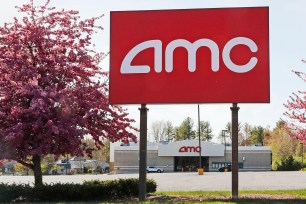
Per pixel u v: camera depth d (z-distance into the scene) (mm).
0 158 15086
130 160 74062
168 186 27781
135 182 17156
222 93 14547
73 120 14805
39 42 15906
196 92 14656
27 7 16406
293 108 17406
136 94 14836
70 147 15078
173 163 75312
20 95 15398
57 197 15445
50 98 14820
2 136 14500
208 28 14789
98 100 15820
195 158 75688
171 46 14867
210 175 47875
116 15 15102
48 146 14625
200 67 14711
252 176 42656
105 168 84750
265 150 75562
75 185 16109
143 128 14812
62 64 15797
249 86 14453
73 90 15391
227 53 14625
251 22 14625
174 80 14766
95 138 16359
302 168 72750
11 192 15273
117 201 14469
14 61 15617
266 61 14477
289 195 16078
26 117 15031
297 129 17891
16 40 15992
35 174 16453
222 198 14508
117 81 14922
